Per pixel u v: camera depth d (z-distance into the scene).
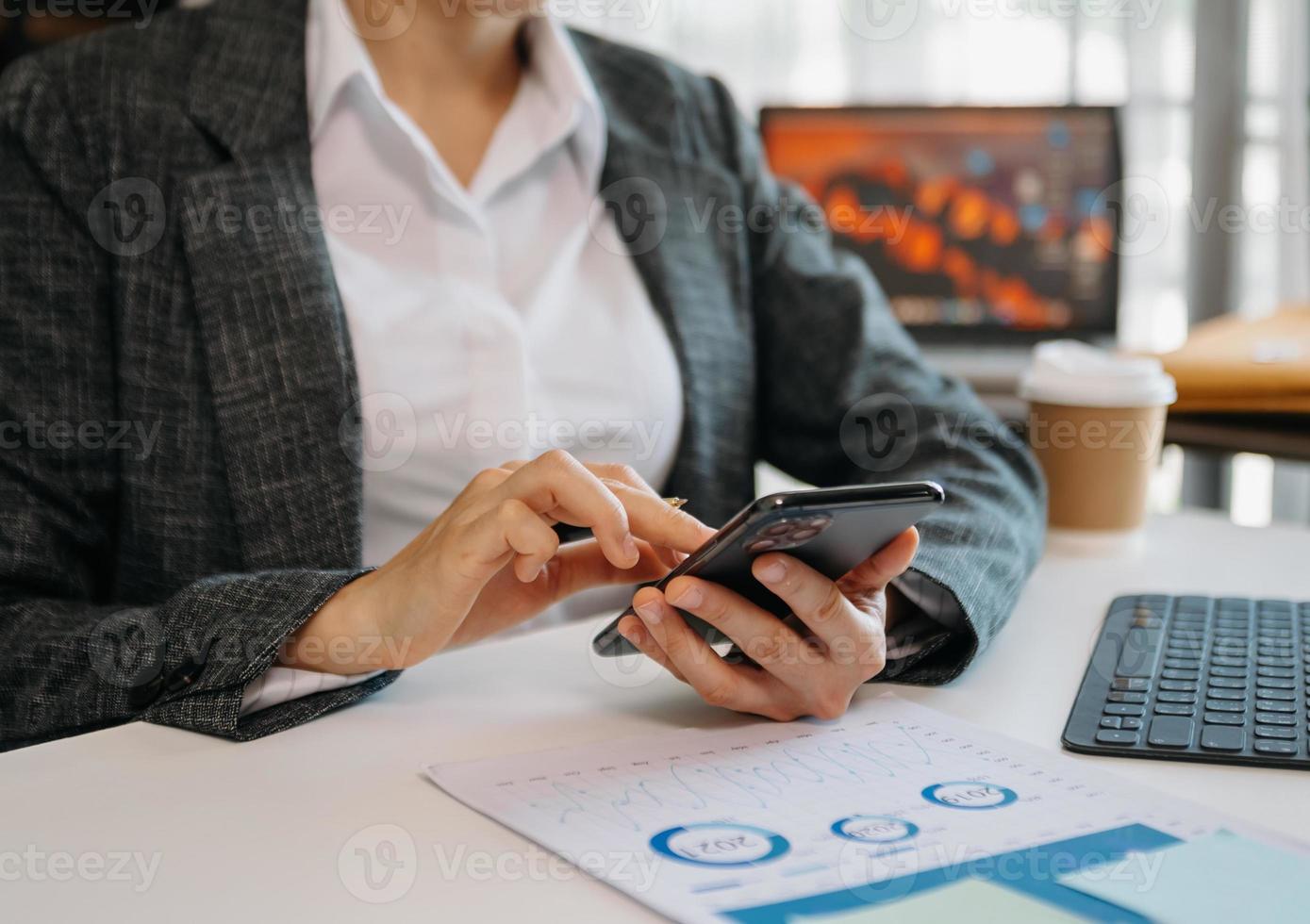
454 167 1.04
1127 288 2.18
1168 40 2.13
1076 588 0.88
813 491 0.55
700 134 1.16
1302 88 2.00
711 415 1.07
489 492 0.65
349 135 0.96
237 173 0.89
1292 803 0.53
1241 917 0.42
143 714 0.65
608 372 1.03
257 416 0.85
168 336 0.86
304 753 0.60
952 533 0.78
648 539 0.66
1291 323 1.44
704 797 0.53
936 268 1.89
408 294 0.96
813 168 1.90
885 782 0.54
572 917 0.43
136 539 0.86
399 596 0.65
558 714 0.65
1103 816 0.50
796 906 0.43
